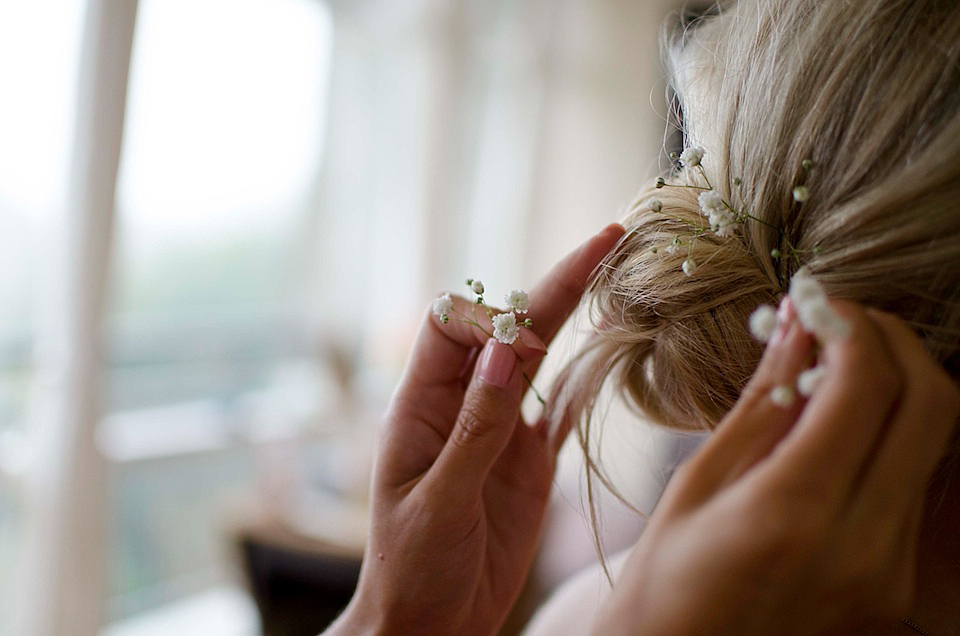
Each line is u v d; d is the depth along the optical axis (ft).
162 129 3.55
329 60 4.11
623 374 1.19
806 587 0.77
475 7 4.52
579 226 5.19
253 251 4.09
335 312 4.48
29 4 2.58
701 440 1.62
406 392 1.21
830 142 0.96
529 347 1.11
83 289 2.34
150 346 3.75
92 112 2.27
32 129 2.63
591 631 0.83
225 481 4.14
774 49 1.02
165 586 3.95
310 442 4.37
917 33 0.92
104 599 2.52
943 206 0.90
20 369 2.73
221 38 3.67
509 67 4.88
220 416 4.09
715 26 1.22
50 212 2.61
